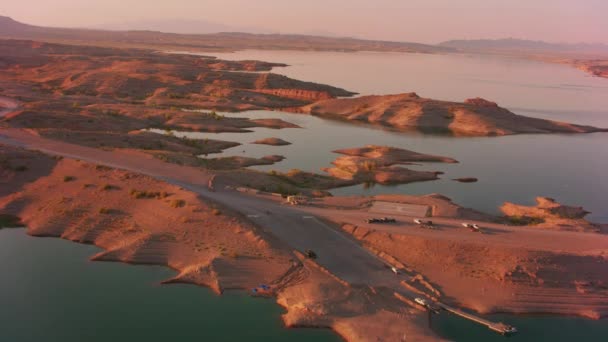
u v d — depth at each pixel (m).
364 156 117.00
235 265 56.00
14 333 45.38
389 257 58.50
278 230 63.84
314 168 106.38
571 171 113.31
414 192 92.56
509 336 46.19
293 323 47.09
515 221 76.75
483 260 56.91
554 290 52.53
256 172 94.00
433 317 48.59
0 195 76.38
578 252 58.75
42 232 65.25
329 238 62.75
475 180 102.75
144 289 52.69
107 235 63.62
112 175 79.56
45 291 51.91
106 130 122.62
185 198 70.25
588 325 48.47
